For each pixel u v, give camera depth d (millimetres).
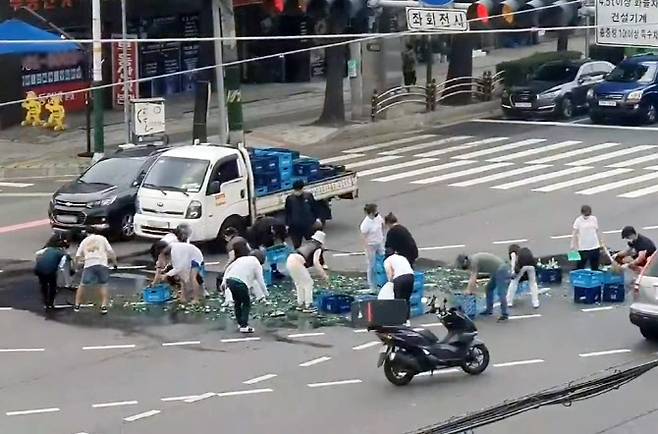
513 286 35125
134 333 33125
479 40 93125
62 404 27250
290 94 79062
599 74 74438
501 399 26984
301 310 35125
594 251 37469
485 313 34500
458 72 76500
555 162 58750
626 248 39938
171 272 35812
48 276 35062
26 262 41438
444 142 65188
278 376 29094
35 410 26828
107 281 35750
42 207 50469
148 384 28641
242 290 32594
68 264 36875
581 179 54469
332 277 38844
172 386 28438
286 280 38906
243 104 74750
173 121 68938
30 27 63469
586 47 85125
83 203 43531
